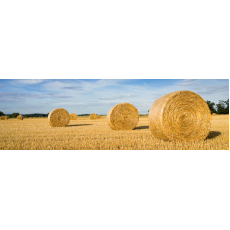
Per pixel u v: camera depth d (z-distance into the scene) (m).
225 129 11.10
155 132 8.25
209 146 6.69
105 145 6.96
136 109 12.38
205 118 7.97
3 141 8.10
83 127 14.30
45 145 7.22
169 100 7.65
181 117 7.75
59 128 13.67
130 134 9.70
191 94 7.88
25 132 11.05
